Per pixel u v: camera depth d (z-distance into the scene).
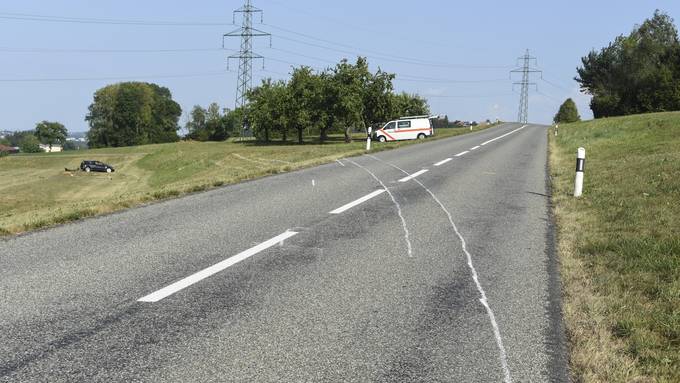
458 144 33.47
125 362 3.56
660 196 10.20
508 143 34.75
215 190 12.13
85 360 3.57
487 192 12.01
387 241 7.20
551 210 9.87
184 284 5.23
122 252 6.43
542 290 5.25
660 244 6.66
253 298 4.87
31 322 4.20
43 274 5.47
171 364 3.54
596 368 3.59
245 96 79.69
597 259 6.25
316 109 63.47
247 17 85.12
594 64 99.31
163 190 11.62
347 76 59.47
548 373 3.57
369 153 24.88
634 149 22.61
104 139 127.00
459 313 4.61
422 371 3.55
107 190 50.03
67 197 46.47
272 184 13.19
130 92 124.25
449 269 5.93
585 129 44.88
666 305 4.70
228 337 4.00
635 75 87.69
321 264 6.04
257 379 3.37
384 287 5.27
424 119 51.59
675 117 38.38
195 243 6.94
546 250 6.86
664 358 3.71
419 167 17.75
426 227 8.14
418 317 4.50
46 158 78.19
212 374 3.42
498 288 5.30
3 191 50.47
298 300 4.84
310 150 40.31
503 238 7.49
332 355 3.75
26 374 3.36
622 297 4.96
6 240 7.03
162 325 4.20
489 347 3.95
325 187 12.61
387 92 60.50
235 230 7.77
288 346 3.88
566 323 4.41
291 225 8.16
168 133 133.00
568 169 16.91
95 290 5.00
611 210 9.23
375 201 10.55
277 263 6.04
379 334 4.13
